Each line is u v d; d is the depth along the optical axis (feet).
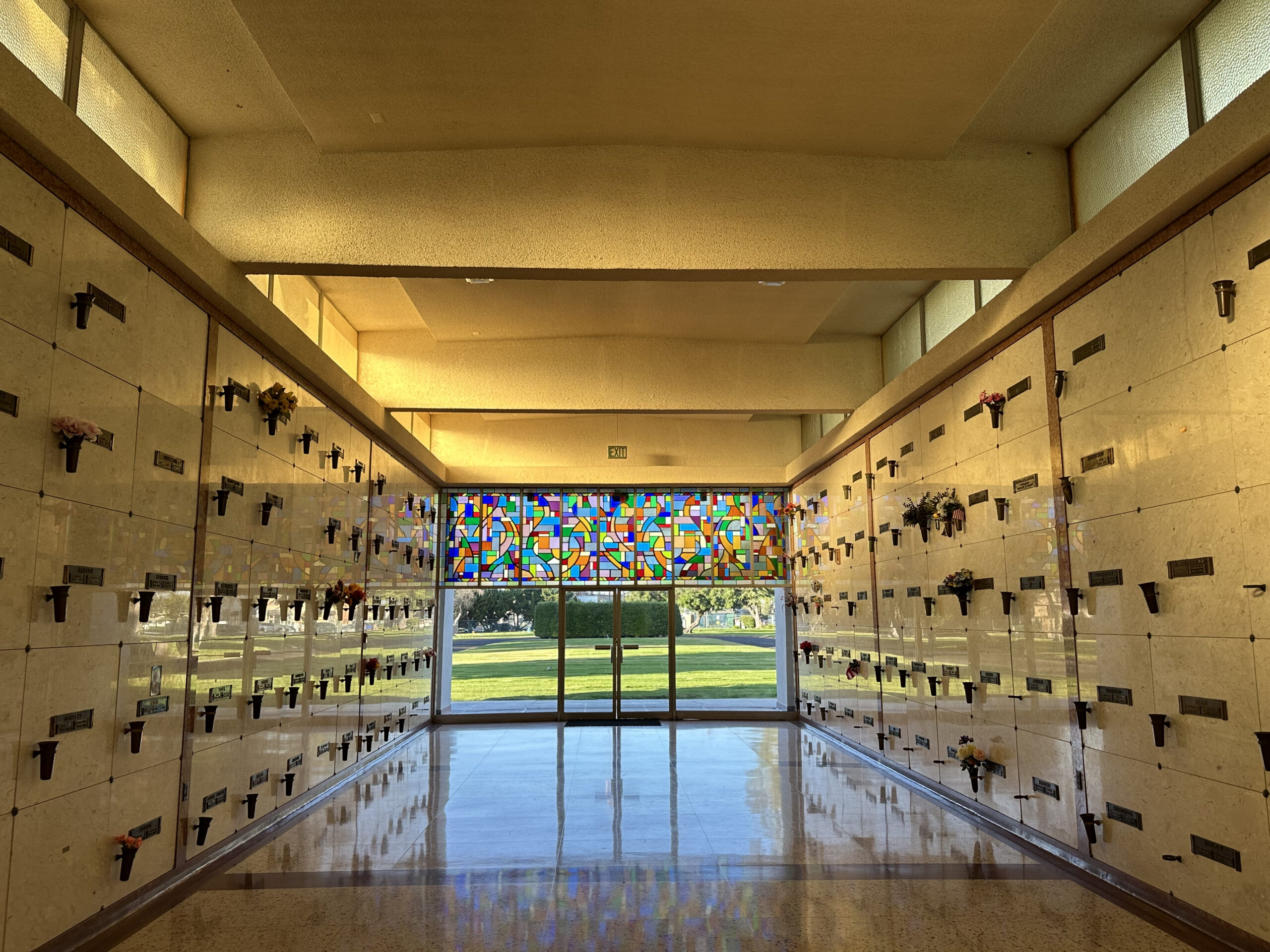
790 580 46.55
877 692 32.30
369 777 29.58
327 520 27.48
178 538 17.60
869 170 20.17
